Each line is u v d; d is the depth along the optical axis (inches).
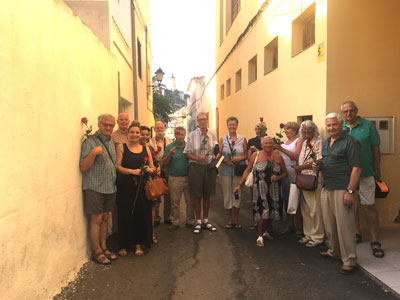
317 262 153.4
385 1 186.5
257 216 173.9
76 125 142.2
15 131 91.7
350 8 185.8
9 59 89.0
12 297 89.6
